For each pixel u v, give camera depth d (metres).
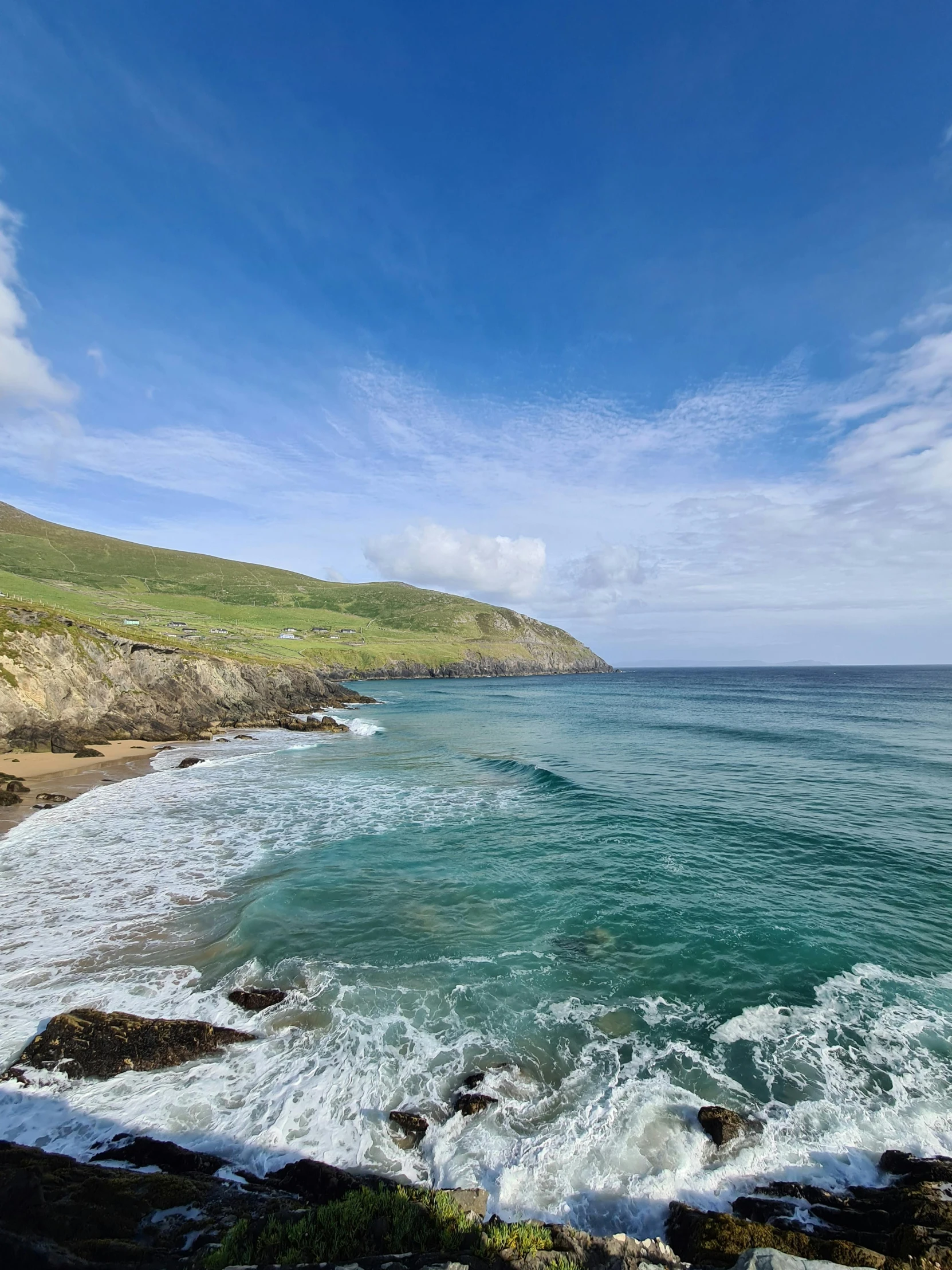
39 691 42.06
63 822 24.20
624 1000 12.07
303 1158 8.14
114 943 14.02
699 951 14.02
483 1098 9.21
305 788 31.09
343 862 19.70
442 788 31.09
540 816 25.42
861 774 33.59
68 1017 10.52
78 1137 8.39
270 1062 10.05
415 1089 9.51
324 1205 6.73
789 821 24.47
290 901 16.41
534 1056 10.35
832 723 59.88
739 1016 11.57
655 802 27.55
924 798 28.19
